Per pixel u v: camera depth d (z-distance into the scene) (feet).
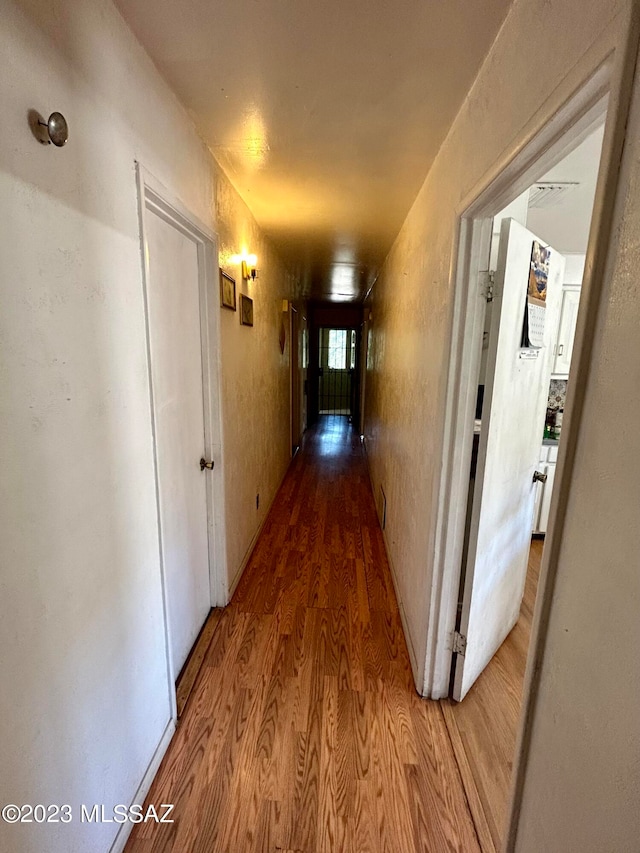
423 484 6.10
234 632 6.93
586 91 2.30
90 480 3.29
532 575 9.30
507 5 3.20
